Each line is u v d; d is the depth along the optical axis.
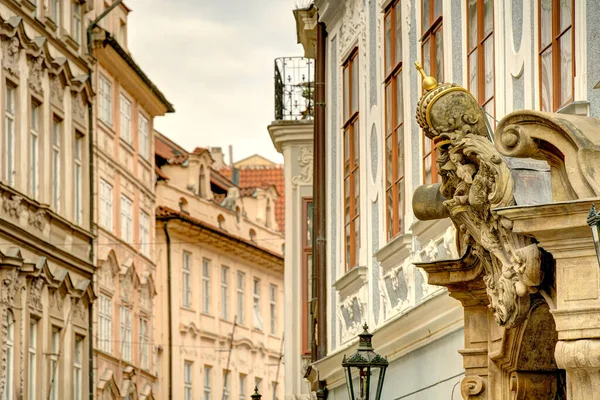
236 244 87.81
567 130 12.87
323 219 31.33
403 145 24.41
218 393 86.25
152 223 76.62
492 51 19.22
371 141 27.05
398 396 24.45
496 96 18.83
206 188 85.81
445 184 14.94
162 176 81.12
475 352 17.16
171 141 89.38
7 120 49.66
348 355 28.05
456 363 20.58
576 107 15.34
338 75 30.36
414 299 23.31
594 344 12.84
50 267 52.84
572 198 13.16
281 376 96.56
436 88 14.60
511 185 13.85
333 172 30.77
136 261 72.50
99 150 65.62
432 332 21.95
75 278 55.97
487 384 17.03
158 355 79.44
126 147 70.81
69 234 55.41
